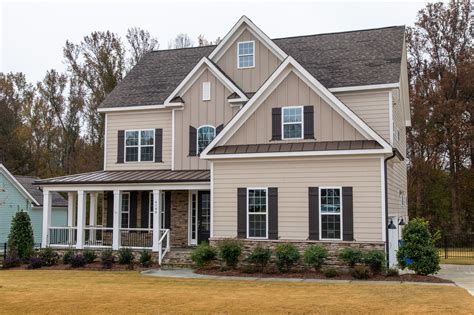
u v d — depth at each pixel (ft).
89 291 48.67
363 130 63.41
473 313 37.63
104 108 87.15
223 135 69.31
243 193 67.05
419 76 145.07
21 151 162.30
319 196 63.67
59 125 169.17
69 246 77.30
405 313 37.78
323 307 39.99
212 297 44.80
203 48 97.40
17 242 77.36
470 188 137.59
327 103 65.92
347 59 78.38
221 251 63.98
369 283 54.08
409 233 59.93
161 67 94.73
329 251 62.28
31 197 116.98
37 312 39.52
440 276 63.31
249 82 81.05
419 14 146.51
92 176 80.94
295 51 84.33
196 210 79.97
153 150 84.58
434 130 136.46
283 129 67.72
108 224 83.61
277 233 65.00
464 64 134.51
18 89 183.21
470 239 116.57
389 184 65.98
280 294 46.29
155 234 73.00
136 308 40.32
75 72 153.38
